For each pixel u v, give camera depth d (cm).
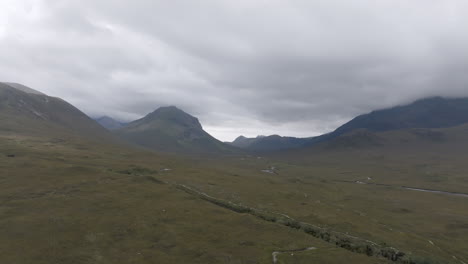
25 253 3775
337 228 6819
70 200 6319
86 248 4075
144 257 3934
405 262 5162
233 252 4244
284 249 4450
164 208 6262
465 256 6650
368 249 5466
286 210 8062
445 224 10062
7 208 5509
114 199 6669
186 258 3981
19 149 12700
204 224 5450
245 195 9388
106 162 12538
